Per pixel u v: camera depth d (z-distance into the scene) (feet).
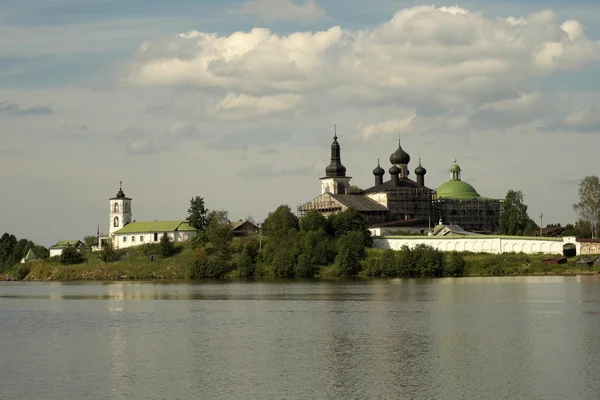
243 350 424.46
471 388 335.47
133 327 524.11
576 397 319.47
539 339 444.14
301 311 595.88
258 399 323.78
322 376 360.28
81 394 335.88
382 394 328.90
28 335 494.18
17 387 349.20
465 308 592.60
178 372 372.38
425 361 389.19
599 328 481.05
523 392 328.08
